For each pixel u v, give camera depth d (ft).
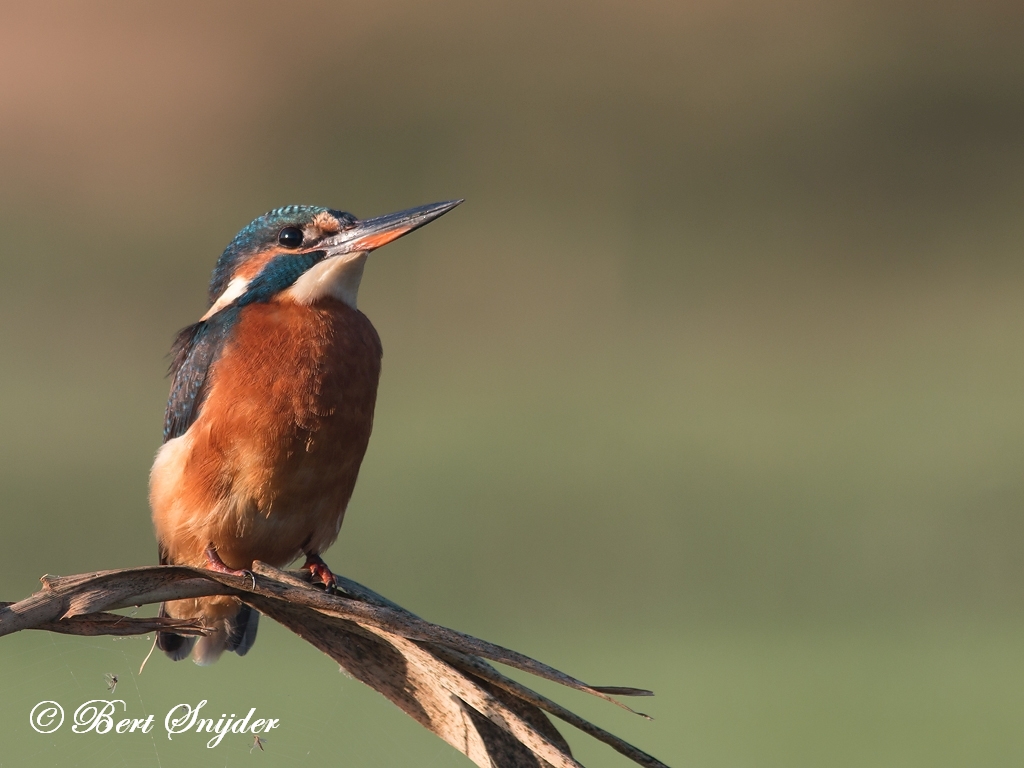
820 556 41.32
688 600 37.91
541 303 70.23
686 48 95.04
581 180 82.07
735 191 82.28
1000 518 43.62
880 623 36.32
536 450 51.42
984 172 84.84
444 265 73.46
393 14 95.91
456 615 36.91
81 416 53.16
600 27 98.02
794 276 73.41
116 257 71.15
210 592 11.69
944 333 66.08
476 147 82.74
